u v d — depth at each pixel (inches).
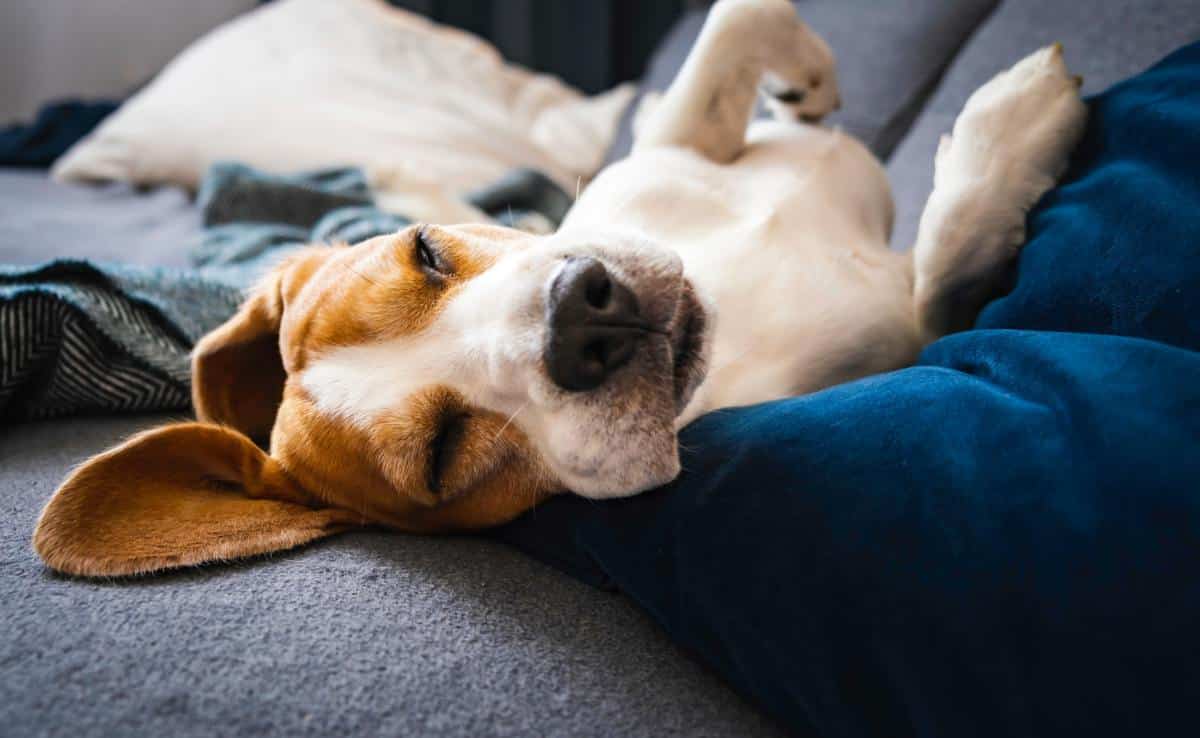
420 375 15.9
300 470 16.8
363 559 15.6
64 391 20.5
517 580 15.3
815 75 22.3
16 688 12.3
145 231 33.2
